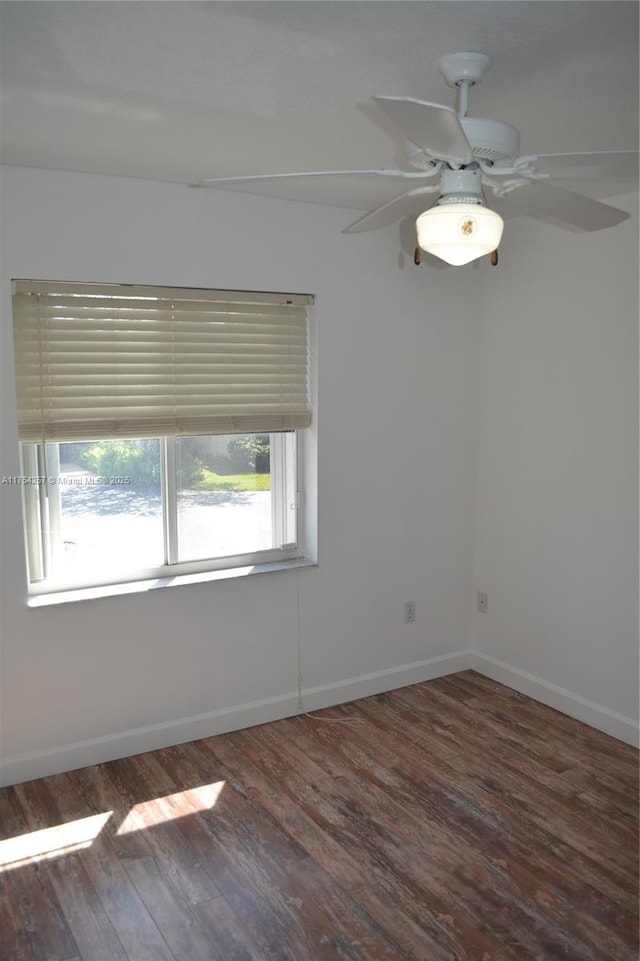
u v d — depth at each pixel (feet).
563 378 11.40
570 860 8.30
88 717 10.17
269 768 10.18
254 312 10.89
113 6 5.23
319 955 6.93
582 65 6.26
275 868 8.14
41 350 9.56
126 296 9.91
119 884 7.87
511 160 6.31
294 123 7.65
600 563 11.06
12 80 6.55
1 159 8.77
